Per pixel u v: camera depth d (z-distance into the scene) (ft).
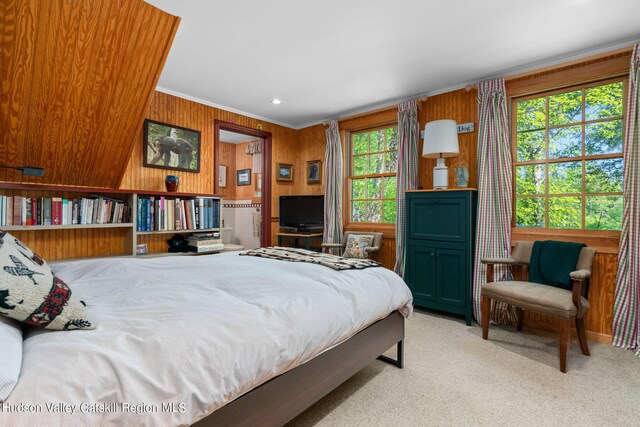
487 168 10.11
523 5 6.90
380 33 8.00
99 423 2.43
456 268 9.99
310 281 5.31
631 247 7.95
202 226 11.73
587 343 8.12
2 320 2.86
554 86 9.42
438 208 10.44
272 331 3.82
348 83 11.13
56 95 7.72
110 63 7.72
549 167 9.79
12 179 8.66
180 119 12.02
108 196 10.27
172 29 7.55
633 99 8.02
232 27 7.73
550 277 8.29
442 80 10.90
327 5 6.91
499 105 10.03
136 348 2.90
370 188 14.23
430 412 5.32
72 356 2.61
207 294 4.39
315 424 5.01
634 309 7.91
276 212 15.80
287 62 9.55
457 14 7.23
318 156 15.92
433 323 9.82
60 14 6.56
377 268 6.70
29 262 3.34
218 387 3.11
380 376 6.51
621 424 5.01
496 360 7.25
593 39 8.27
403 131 12.15
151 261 6.67
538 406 5.49
